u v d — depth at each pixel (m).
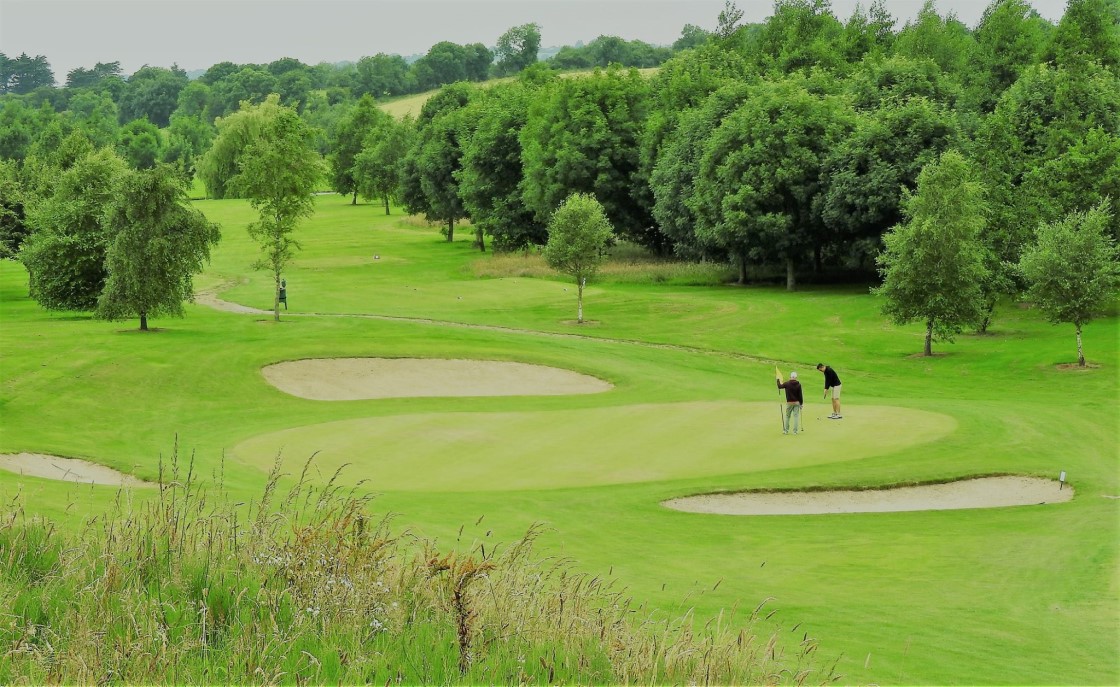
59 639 12.02
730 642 14.88
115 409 49.00
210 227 71.00
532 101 140.62
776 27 178.12
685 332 82.56
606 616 14.93
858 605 21.28
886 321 84.31
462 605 13.19
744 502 31.95
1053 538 27.58
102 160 87.56
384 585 14.39
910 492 33.59
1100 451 39.50
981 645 18.59
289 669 11.94
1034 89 102.75
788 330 82.12
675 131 117.44
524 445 38.91
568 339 76.56
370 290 109.00
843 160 96.44
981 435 40.78
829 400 52.75
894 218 96.06
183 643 12.02
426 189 164.88
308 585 14.06
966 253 68.25
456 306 97.50
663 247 132.50
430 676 12.18
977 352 71.62
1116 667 17.38
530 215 139.25
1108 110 99.38
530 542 17.17
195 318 82.12
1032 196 84.25
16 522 15.67
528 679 12.26
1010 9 146.50
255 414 49.00
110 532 14.87
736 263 109.62
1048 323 81.00
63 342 63.72
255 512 22.98
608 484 33.00
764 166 98.44
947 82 114.81
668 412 45.81
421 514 27.02
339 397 55.69
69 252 84.25
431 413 46.31
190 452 38.03
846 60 167.25
